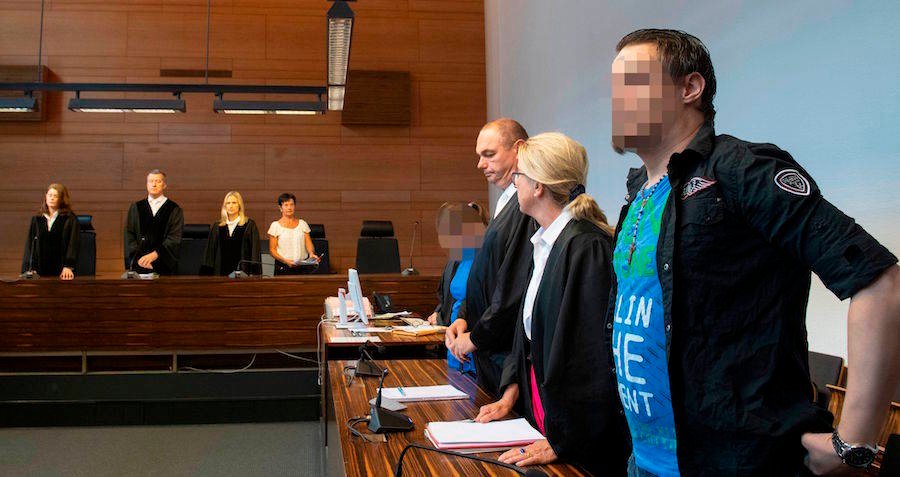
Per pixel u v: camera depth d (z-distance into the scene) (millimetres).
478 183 8727
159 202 6754
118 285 5109
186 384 5195
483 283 2377
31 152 8000
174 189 8188
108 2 8242
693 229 1024
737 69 3137
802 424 958
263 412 5258
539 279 1789
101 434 4891
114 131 8133
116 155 8109
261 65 8430
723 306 1009
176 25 8328
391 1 8789
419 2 8828
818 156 2578
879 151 2258
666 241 1054
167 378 5188
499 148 2482
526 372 1828
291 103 6777
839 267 891
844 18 2426
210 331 5172
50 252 6305
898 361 863
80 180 8039
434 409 1929
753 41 3004
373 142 8578
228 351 5211
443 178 8664
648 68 1100
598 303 1498
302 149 8438
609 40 4660
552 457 1446
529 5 6758
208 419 5207
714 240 1010
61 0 8188
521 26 7082
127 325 5102
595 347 1475
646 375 1101
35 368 5227
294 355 5355
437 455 1472
